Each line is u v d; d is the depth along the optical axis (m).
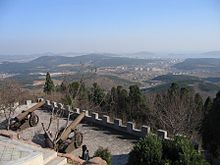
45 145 17.14
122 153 17.70
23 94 35.41
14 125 21.81
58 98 35.22
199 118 27.55
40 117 25.78
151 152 11.78
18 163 10.08
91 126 23.09
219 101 17.92
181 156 11.25
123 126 21.52
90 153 17.73
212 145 17.59
